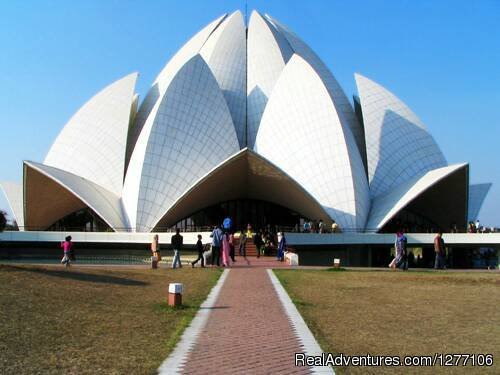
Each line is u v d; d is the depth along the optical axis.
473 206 47.16
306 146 40.50
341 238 35.66
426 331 10.69
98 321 11.12
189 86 41.28
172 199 38.50
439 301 14.45
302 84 42.56
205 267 24.47
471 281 19.28
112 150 43.19
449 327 11.08
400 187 41.09
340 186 39.00
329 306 13.49
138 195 38.03
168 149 39.28
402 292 16.19
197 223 44.06
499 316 12.30
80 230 42.91
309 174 39.84
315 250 36.59
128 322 11.17
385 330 10.74
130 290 15.59
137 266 25.83
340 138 39.88
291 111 42.16
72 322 10.84
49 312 11.44
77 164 43.62
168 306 13.16
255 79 50.09
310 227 37.94
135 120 47.56
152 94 48.84
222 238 25.00
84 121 45.25
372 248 39.81
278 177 37.19
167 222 38.97
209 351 8.93
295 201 40.84
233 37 53.22
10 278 14.07
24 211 40.75
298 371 7.85
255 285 17.47
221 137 41.53
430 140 45.94
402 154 44.31
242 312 12.54
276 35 52.97
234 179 39.56
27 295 12.56
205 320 11.58
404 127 45.50
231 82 50.00
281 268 24.20
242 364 8.16
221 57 51.25
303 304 13.64
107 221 36.88
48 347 8.94
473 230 39.56
